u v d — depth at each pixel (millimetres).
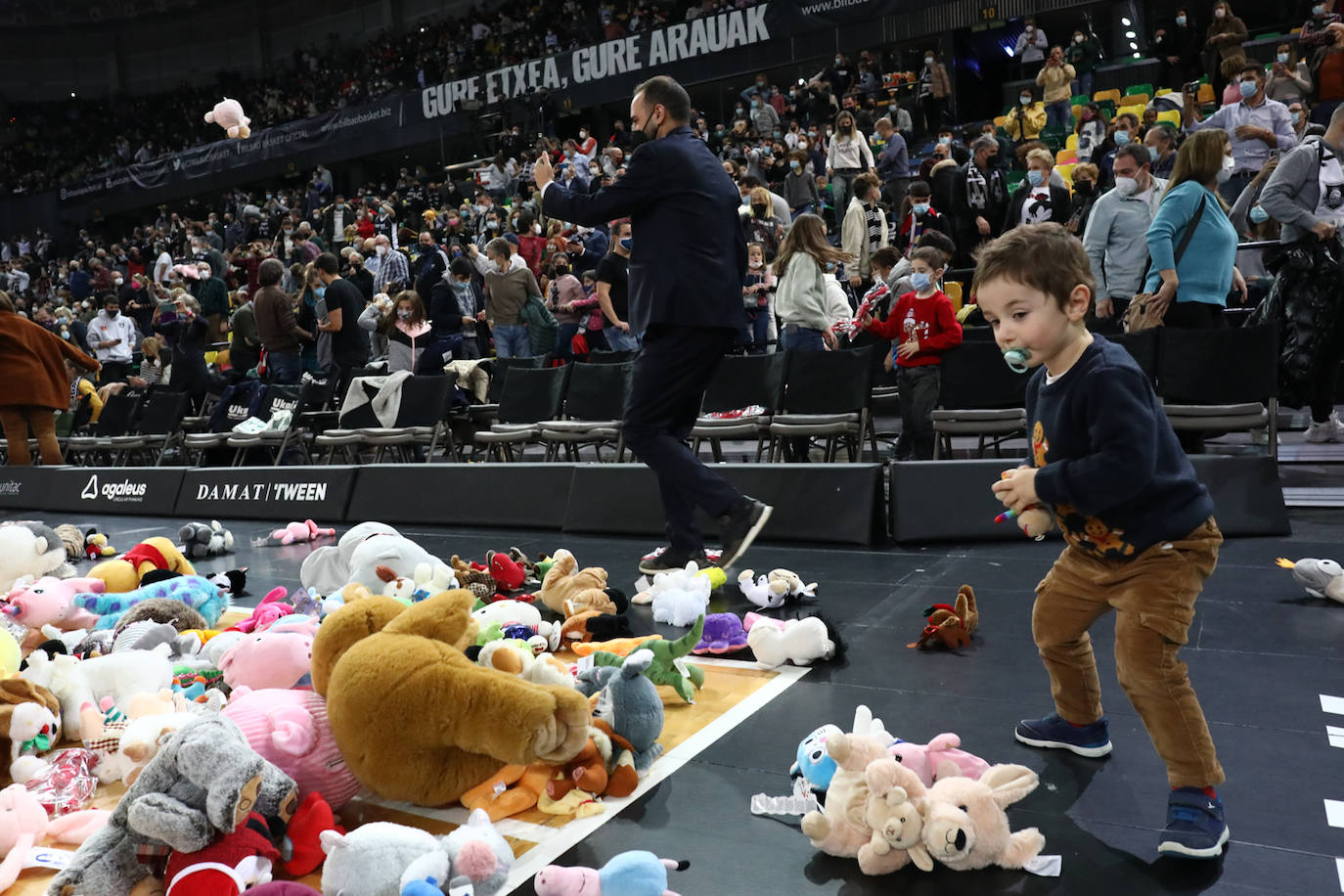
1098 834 2045
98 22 32906
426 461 8109
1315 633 3113
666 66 19172
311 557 4227
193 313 10531
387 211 17719
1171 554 1964
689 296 3893
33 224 28422
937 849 1908
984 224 9062
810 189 11586
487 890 1912
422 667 2135
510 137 19094
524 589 4238
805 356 6352
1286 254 5637
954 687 2877
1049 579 2244
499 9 26688
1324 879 1841
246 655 2756
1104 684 2814
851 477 4797
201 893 1802
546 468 5793
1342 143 5398
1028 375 5566
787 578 3805
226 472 7289
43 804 2426
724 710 2824
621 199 3912
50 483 8352
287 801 2072
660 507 5309
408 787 2201
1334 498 4816
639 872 1859
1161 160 8742
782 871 1992
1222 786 2215
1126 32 17047
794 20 17797
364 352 9109
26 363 8656
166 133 30453
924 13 16938
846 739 2059
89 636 3334
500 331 9008
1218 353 4988
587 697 2373
